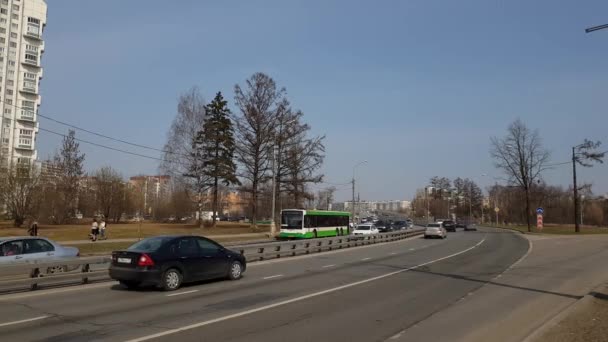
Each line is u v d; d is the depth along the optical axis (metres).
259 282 14.59
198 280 13.71
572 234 53.34
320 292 12.62
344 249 30.70
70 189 65.38
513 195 99.88
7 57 99.75
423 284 14.30
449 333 8.18
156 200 93.06
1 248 13.98
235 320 9.05
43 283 13.01
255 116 54.09
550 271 18.05
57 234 41.03
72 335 7.77
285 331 8.19
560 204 104.56
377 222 65.81
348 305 10.76
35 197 54.94
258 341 7.50
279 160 55.16
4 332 7.98
